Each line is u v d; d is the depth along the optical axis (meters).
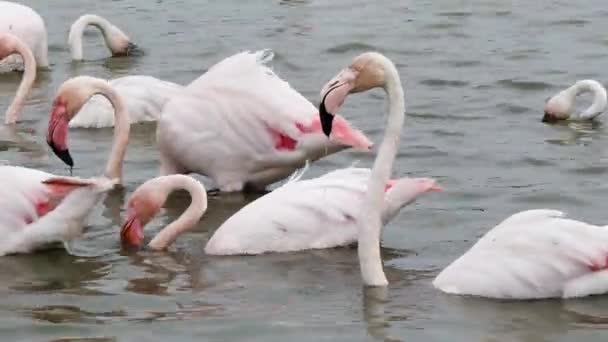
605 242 11.55
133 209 13.35
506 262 11.62
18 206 13.04
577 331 10.98
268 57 15.09
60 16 24.55
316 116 14.59
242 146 14.80
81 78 14.88
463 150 16.64
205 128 14.88
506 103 18.80
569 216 14.15
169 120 14.98
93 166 16.08
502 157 16.34
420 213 14.30
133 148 17.11
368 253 12.03
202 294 12.02
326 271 12.48
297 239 12.98
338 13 24.27
